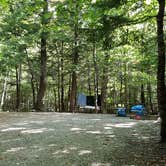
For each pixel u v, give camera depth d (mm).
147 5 11219
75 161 8625
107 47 10734
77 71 30125
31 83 37938
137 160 8742
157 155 9328
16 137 11922
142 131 13805
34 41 26031
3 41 23859
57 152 9609
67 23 10391
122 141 11414
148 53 15766
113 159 8852
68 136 12172
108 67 30844
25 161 8633
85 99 30188
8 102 47750
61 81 34781
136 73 30859
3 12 23438
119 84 38219
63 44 31516
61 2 8336
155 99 37094
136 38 11539
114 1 8805
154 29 14500
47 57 31578
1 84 42031
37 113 22875
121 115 21719
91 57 30609
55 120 17484
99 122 16828
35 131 13281
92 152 9648
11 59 24188
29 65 29328
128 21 10281
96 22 9844
